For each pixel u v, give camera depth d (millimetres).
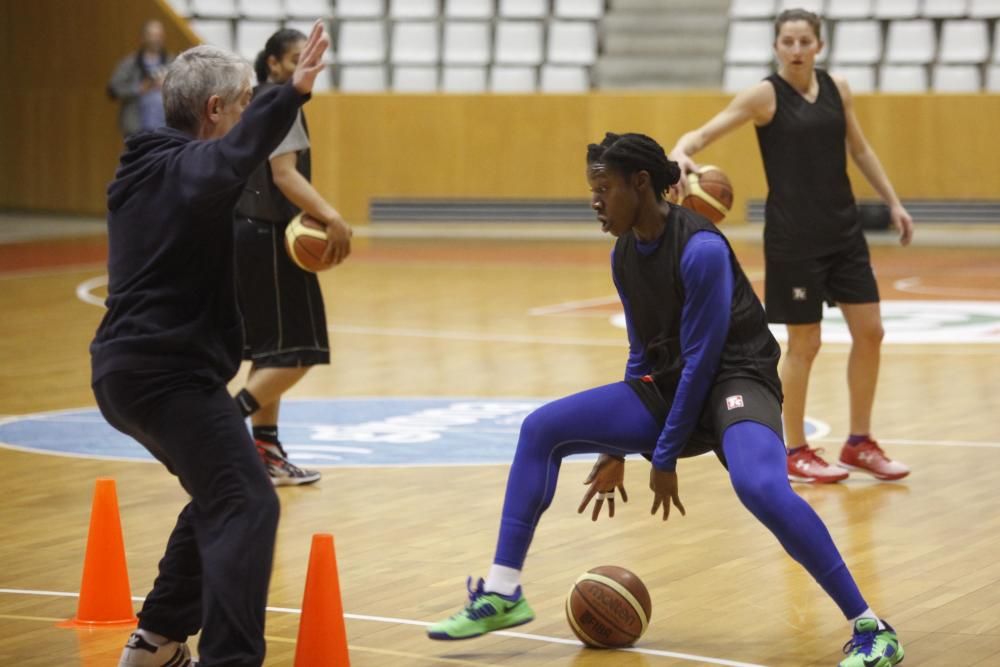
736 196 24422
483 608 5535
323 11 26703
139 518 7852
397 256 22266
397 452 9469
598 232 24875
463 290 18359
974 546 7105
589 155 5512
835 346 13836
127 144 4961
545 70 25938
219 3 26953
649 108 24609
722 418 5375
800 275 8430
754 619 5969
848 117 8648
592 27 26312
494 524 7637
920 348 13648
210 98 4973
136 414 4805
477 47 26328
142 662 5133
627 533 7418
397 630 5867
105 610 6055
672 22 26609
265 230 8391
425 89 26172
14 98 29625
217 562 4676
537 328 15109
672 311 5469
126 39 27500
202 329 4859
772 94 8430
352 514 7891
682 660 5453
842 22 25609
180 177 4699
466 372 12562
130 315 4812
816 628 5832
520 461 5637
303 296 8469
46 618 6125
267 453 8625
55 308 16672
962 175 23938
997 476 8633
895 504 8008
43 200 29484
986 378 12016
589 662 5449
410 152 25516
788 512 5188
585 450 5664
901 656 5273
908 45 25328
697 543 7211
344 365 12984
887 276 19438
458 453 9414
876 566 6773
